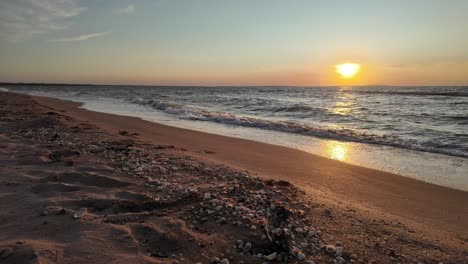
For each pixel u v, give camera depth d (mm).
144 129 11789
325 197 4633
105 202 3662
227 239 3004
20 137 7500
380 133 11367
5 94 29797
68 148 6496
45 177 4434
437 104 25656
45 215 3262
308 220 3580
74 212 3369
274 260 2730
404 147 9070
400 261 2854
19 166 5020
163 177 4879
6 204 3539
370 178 6027
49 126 9484
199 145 8984
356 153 8383
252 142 9758
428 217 4160
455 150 8523
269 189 4574
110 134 9047
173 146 8117
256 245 2934
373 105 24984
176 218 3334
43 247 2615
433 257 2947
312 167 6789
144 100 28797
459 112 18922
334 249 2957
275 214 3607
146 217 3336
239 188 4387
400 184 5684
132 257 2553
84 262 2457
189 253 2723
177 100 32875
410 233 3447
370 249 3037
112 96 43281
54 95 45562
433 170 6664
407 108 22031
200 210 3576
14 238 2787
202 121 15141
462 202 4789
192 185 4508
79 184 4305
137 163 5602
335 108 21906
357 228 3482
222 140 10008
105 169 5051
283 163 7105
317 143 9805
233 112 19625
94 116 15594
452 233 3613
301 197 4375
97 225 3068
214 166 5859
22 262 2410
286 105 23688
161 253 2674
